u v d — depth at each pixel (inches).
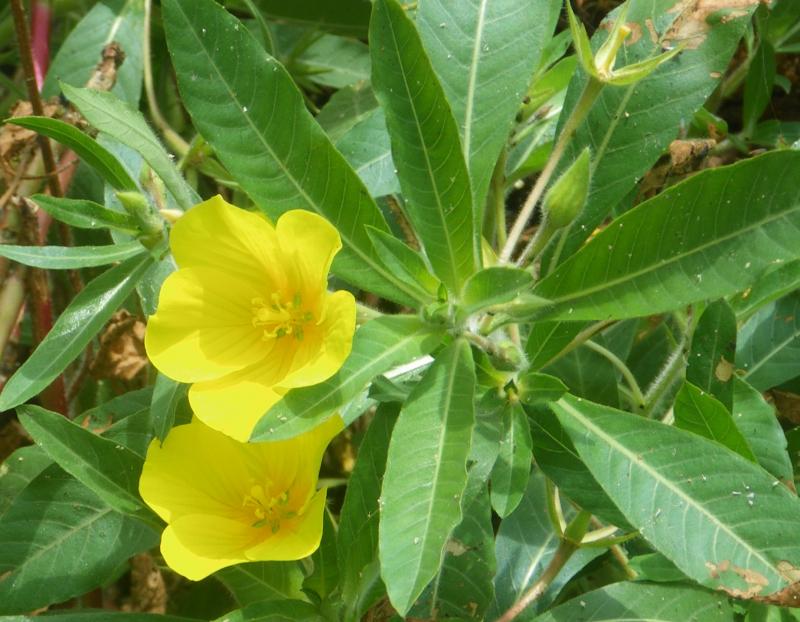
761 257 8.8
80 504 11.0
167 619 10.3
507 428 9.5
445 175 9.1
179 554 9.0
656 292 9.1
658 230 9.0
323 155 9.1
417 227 9.2
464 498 9.2
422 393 8.7
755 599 8.8
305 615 9.6
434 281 9.4
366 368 8.6
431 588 10.6
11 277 13.2
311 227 8.3
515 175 13.3
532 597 11.1
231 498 9.5
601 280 9.2
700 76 10.9
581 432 9.6
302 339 8.9
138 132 10.2
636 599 10.2
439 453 8.4
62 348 9.9
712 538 9.0
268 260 8.9
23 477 12.3
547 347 10.2
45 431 9.8
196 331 9.0
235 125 9.1
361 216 9.3
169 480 9.4
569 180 9.5
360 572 9.5
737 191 8.7
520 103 10.3
